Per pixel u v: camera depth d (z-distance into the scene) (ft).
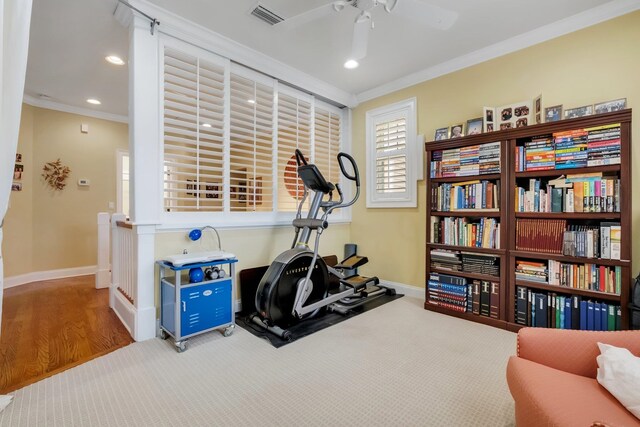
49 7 7.65
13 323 9.14
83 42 9.27
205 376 6.23
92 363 6.74
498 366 6.63
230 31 9.00
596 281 7.37
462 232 9.71
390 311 10.25
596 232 7.31
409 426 4.78
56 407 5.20
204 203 10.16
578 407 3.22
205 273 8.30
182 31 8.55
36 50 9.71
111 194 16.67
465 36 9.16
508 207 8.71
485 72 10.10
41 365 6.66
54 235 14.96
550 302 8.00
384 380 6.09
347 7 7.77
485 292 9.12
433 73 11.32
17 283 13.62
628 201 6.89
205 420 4.91
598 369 3.75
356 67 11.27
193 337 8.20
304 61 10.84
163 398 5.49
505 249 8.73
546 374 3.88
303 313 8.66
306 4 7.75
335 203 9.68
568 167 7.71
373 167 13.60
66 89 12.87
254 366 6.64
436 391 5.72
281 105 11.97
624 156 6.94
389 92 12.88
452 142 9.81
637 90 7.50
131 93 8.11
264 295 8.42
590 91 8.14
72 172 15.40
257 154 10.87
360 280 11.78
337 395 5.59
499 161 8.89
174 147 8.76
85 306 10.76
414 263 12.09
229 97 9.92
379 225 13.35
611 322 7.15
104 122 16.39
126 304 8.82
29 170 14.12
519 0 7.54
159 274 8.31
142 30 7.92
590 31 8.14
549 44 8.82
